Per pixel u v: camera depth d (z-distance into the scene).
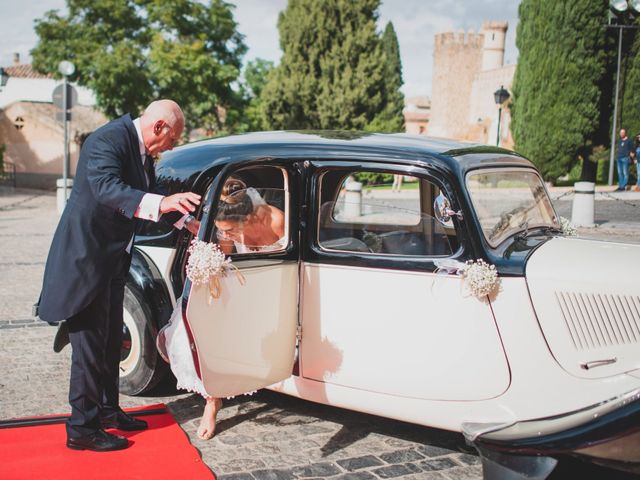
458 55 60.16
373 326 3.40
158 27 25.12
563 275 3.12
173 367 3.35
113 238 3.33
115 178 3.19
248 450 3.54
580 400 3.04
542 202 4.04
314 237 3.56
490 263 3.18
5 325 5.91
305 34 28.95
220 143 4.07
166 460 3.33
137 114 25.16
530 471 2.74
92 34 24.36
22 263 9.16
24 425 3.72
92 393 3.40
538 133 21.80
